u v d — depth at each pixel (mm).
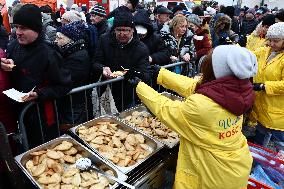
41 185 1602
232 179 1681
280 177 2381
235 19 8773
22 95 1991
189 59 3699
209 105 1512
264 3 20203
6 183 1795
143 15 3564
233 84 1497
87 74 2877
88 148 1915
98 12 4184
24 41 2072
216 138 1613
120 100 2963
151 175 1913
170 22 4223
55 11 8227
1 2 5906
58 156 1802
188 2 10695
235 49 1470
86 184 1636
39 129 2303
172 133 2242
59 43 2758
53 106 2332
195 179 1752
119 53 2850
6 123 2246
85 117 3006
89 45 3605
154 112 1764
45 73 2150
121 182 1635
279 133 3076
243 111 1582
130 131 2201
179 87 2209
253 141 3332
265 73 2873
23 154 1776
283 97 2840
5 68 2043
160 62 3518
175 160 2191
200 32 4676
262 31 4324
